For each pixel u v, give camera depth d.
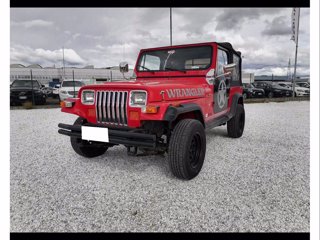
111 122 2.72
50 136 4.91
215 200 2.29
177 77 3.68
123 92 2.59
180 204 2.22
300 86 18.78
